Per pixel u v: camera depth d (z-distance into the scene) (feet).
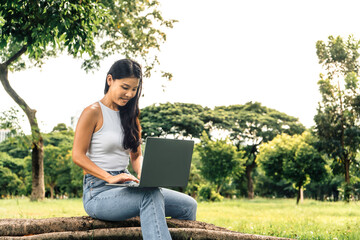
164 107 144.36
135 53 59.52
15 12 22.11
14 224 9.57
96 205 9.64
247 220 33.09
